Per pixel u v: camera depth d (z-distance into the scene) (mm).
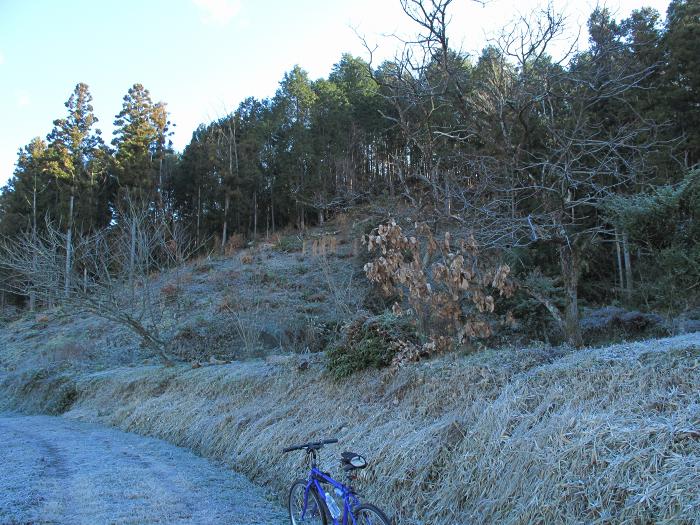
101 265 17906
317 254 25016
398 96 10391
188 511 5801
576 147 9969
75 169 37500
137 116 41500
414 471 5766
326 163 34875
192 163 40875
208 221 38844
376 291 15969
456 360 7645
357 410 7828
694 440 4004
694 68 16219
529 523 4344
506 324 9547
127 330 21984
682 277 8633
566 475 4387
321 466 6801
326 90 42969
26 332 27406
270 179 40969
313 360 10500
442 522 5133
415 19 9195
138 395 13938
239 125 43906
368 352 8820
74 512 5469
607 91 9336
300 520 5223
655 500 3736
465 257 9477
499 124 9688
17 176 44594
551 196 8469
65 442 10086
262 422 8953
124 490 6414
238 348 16859
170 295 22562
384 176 25172
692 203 8391
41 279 16062
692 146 15891
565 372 5805
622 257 16141
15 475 6906
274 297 20250
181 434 10547
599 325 9836
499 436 5336
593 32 10227
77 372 18203
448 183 9562
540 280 10500
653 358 5352
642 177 10914
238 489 7074
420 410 6902
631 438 4305
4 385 19891
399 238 8516
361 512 4336
